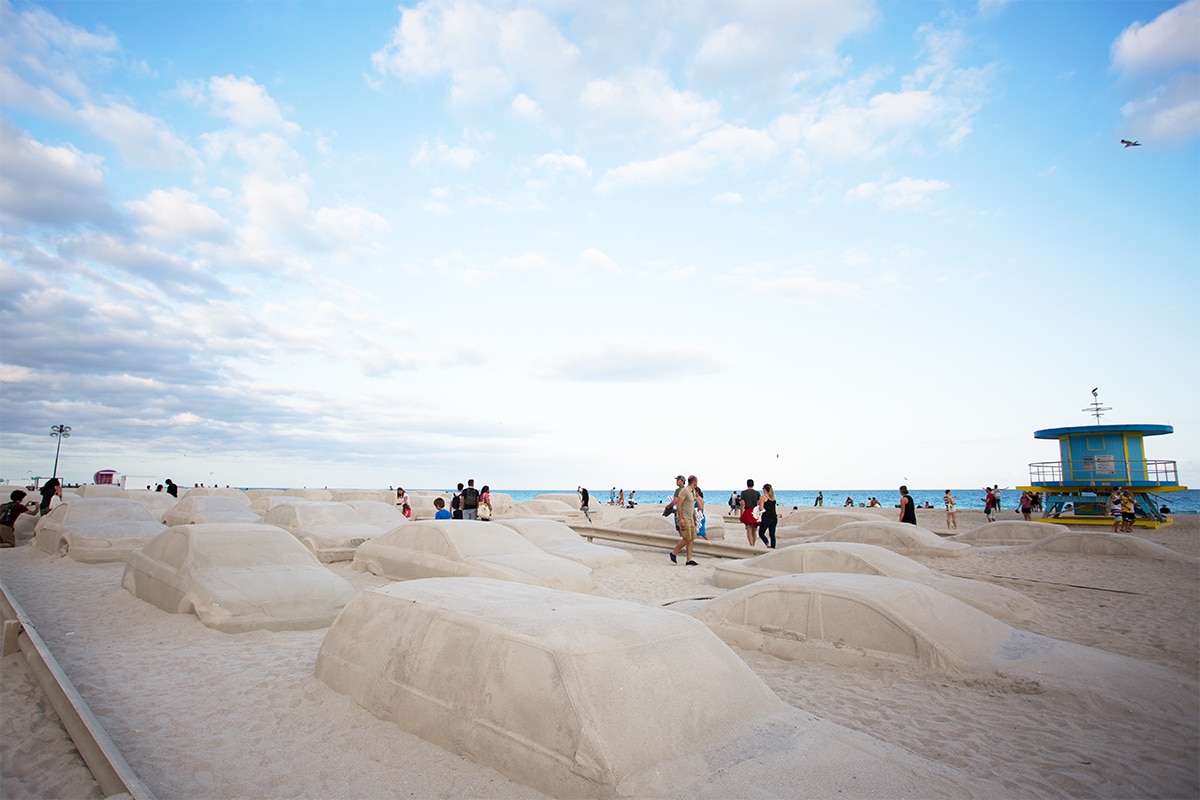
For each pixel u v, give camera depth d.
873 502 48.91
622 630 5.04
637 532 21.56
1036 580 15.54
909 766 4.60
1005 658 7.65
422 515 30.78
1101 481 32.66
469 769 4.60
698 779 4.09
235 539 10.39
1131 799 5.04
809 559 11.89
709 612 9.24
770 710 5.05
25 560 15.22
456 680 5.05
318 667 6.51
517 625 5.09
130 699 6.39
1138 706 6.75
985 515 40.34
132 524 15.85
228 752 5.20
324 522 16.02
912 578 11.16
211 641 8.33
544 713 4.41
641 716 4.38
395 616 6.06
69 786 4.95
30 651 7.34
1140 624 11.22
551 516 31.19
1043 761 5.63
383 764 4.83
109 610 10.10
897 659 7.74
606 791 3.97
